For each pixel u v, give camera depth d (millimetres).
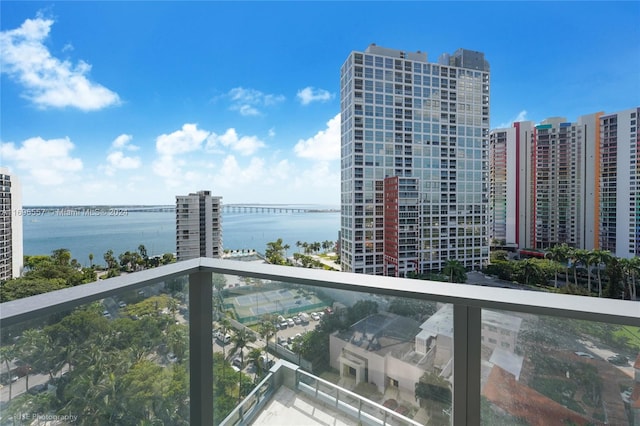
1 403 660
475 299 751
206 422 1097
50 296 751
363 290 889
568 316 668
